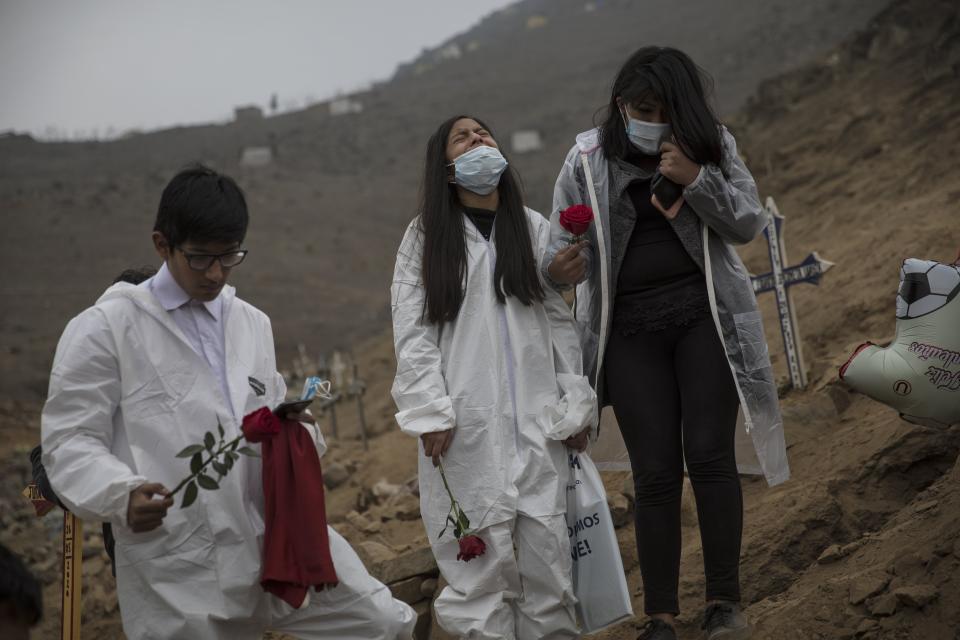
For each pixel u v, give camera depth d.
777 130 14.60
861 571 3.43
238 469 3.06
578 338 3.80
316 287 38.59
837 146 12.32
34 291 35.94
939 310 3.28
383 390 13.86
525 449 3.56
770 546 4.03
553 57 83.62
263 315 3.34
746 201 3.59
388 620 3.27
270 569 3.00
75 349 2.94
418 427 3.49
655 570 3.54
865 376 3.38
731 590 3.46
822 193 11.09
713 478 3.50
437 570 4.52
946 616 2.98
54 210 46.66
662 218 3.67
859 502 4.20
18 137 73.62
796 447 5.08
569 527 3.66
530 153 60.47
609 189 3.71
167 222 2.94
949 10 13.69
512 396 3.60
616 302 3.72
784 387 5.97
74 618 3.57
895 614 3.11
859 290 7.05
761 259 9.94
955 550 3.16
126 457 3.02
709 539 3.49
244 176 57.06
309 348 31.33
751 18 70.81
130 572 3.01
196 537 2.99
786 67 52.78
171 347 3.04
